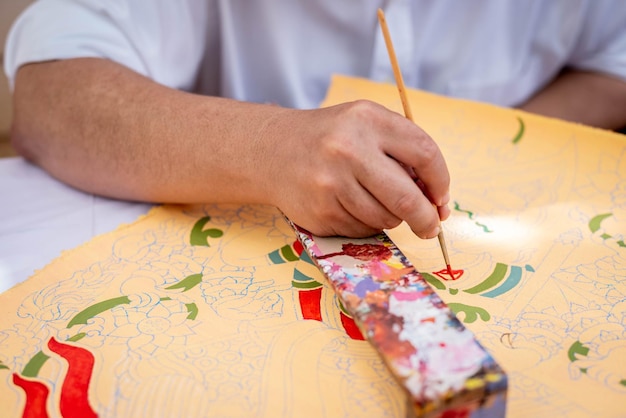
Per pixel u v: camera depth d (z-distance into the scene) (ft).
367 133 1.88
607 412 1.53
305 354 1.74
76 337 1.83
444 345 1.51
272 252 2.22
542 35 3.64
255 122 2.17
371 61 3.52
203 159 2.24
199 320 1.89
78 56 2.71
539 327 1.81
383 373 1.67
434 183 1.95
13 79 2.99
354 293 1.72
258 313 1.91
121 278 2.09
